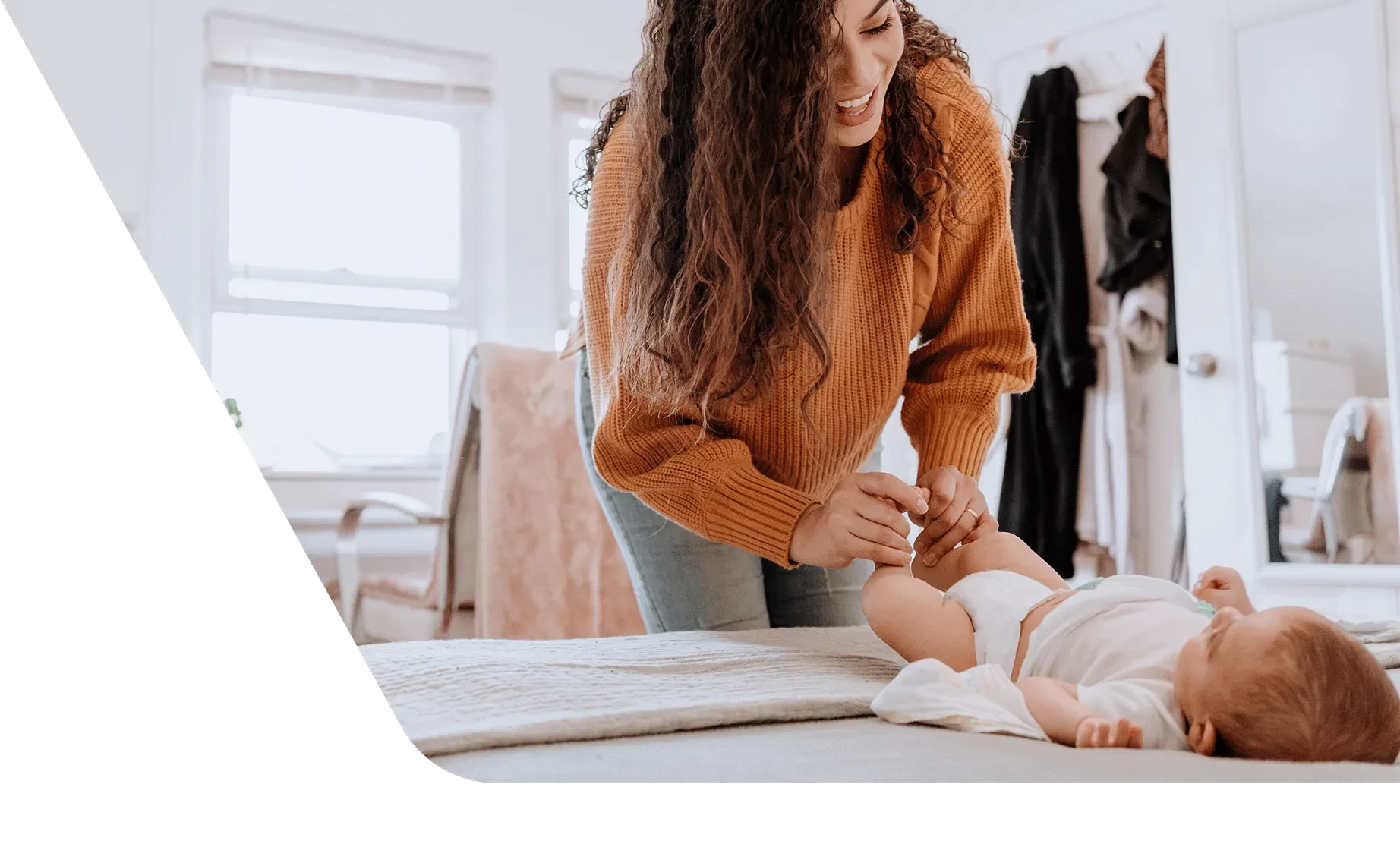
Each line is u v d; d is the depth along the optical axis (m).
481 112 3.90
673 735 0.70
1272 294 2.79
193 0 3.35
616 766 0.58
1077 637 0.91
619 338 1.22
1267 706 0.70
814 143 1.09
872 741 0.67
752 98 1.08
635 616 2.82
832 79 1.08
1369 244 2.64
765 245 1.10
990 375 1.37
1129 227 3.07
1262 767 0.58
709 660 0.96
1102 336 3.15
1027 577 1.09
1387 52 2.63
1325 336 2.70
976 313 1.40
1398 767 0.60
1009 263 1.38
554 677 0.85
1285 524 2.74
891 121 1.23
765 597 1.66
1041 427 3.22
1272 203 2.80
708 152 1.10
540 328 3.84
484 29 3.77
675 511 1.26
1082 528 3.16
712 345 1.12
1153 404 3.10
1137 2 3.11
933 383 1.40
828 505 1.13
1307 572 2.67
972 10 3.61
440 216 3.89
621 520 1.62
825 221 1.13
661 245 1.15
